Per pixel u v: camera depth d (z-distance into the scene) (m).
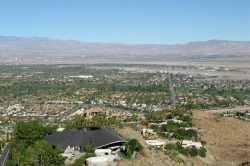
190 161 170.25
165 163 153.38
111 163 137.75
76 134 163.25
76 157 144.88
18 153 158.62
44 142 147.50
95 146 153.75
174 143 192.88
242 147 196.25
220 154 186.88
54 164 137.62
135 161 143.38
